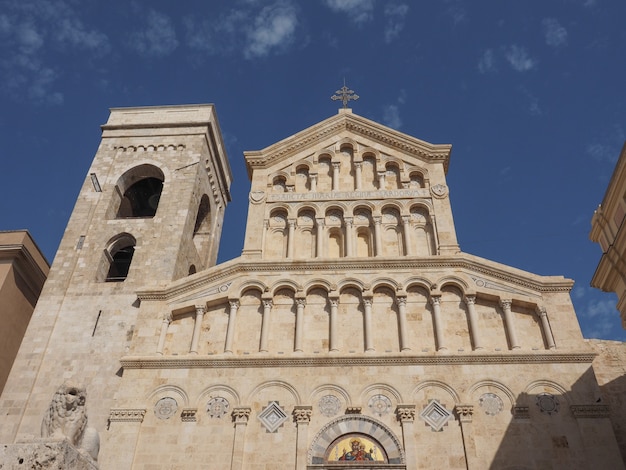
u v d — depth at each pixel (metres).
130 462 27.86
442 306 33.09
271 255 37.41
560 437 27.77
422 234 37.59
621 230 24.72
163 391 30.38
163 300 34.28
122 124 50.50
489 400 29.09
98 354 34.41
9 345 38.34
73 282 38.84
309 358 30.77
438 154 41.22
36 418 32.06
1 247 39.44
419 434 28.16
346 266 34.66
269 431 28.69
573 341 30.88
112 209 44.72
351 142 42.97
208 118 51.44
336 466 27.33
